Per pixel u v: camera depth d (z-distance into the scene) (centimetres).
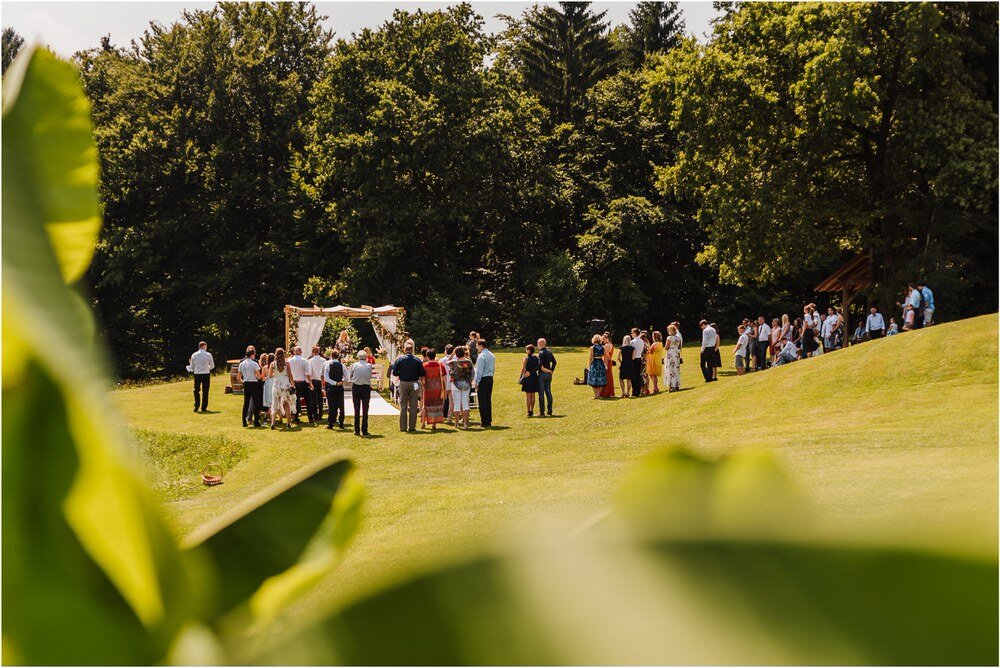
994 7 3216
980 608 18
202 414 2214
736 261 3281
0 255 33
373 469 1466
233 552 55
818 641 19
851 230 3397
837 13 2969
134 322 4244
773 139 3216
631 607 20
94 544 30
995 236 3444
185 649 33
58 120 41
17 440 26
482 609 22
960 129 2984
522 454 1566
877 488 634
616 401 2258
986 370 1758
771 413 1783
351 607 24
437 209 4191
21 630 30
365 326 4106
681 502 22
